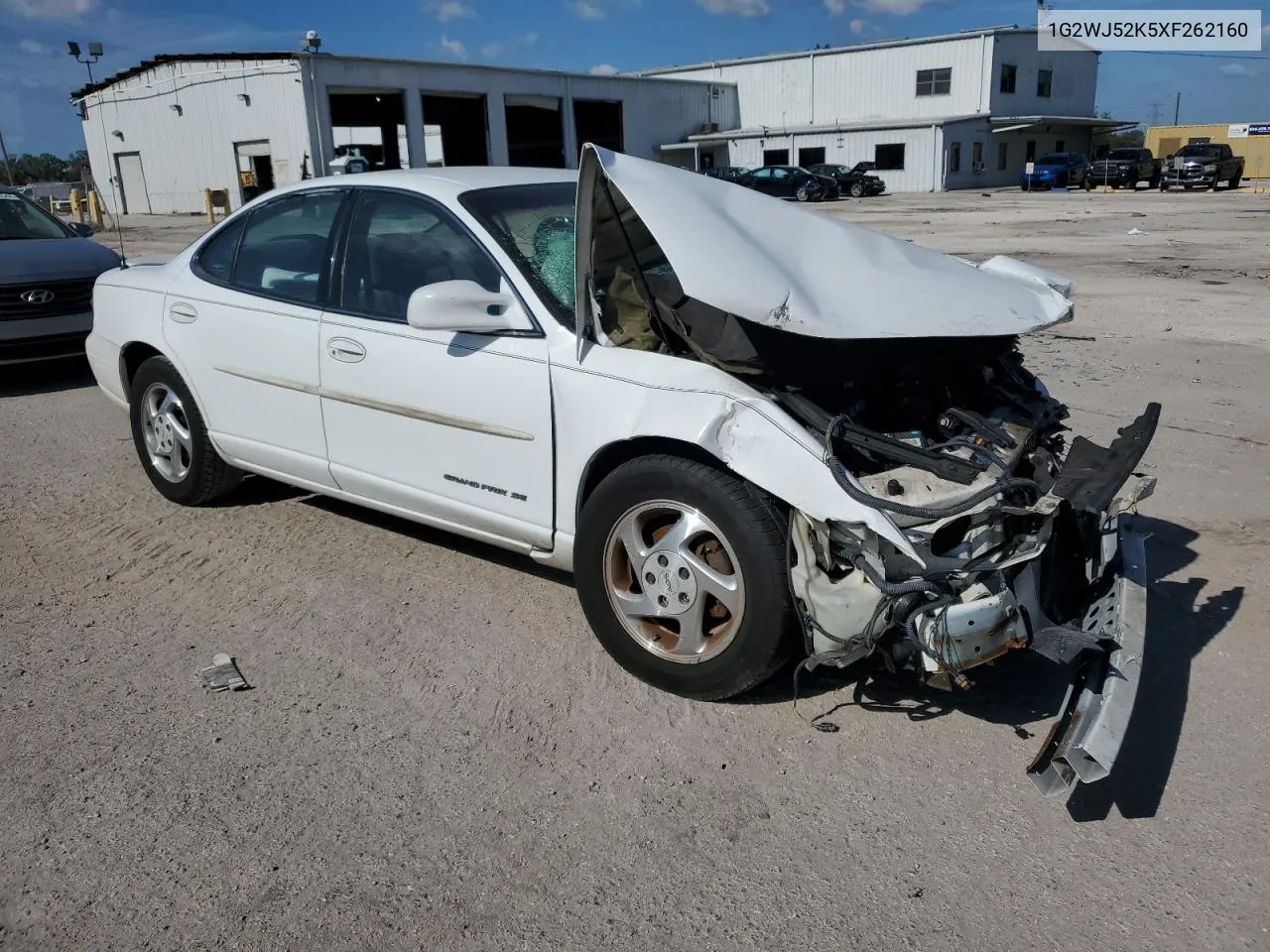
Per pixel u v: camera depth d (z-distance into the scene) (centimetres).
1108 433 627
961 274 377
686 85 5178
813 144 4925
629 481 334
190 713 340
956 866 267
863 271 353
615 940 244
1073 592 348
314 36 3591
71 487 566
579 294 336
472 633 393
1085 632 301
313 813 290
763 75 5403
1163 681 354
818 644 308
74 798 296
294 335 434
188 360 484
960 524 304
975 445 329
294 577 444
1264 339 909
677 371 329
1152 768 307
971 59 4775
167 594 430
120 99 4197
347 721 335
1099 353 866
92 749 320
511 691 352
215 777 306
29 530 503
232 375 465
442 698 348
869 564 290
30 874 267
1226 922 246
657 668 344
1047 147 5409
